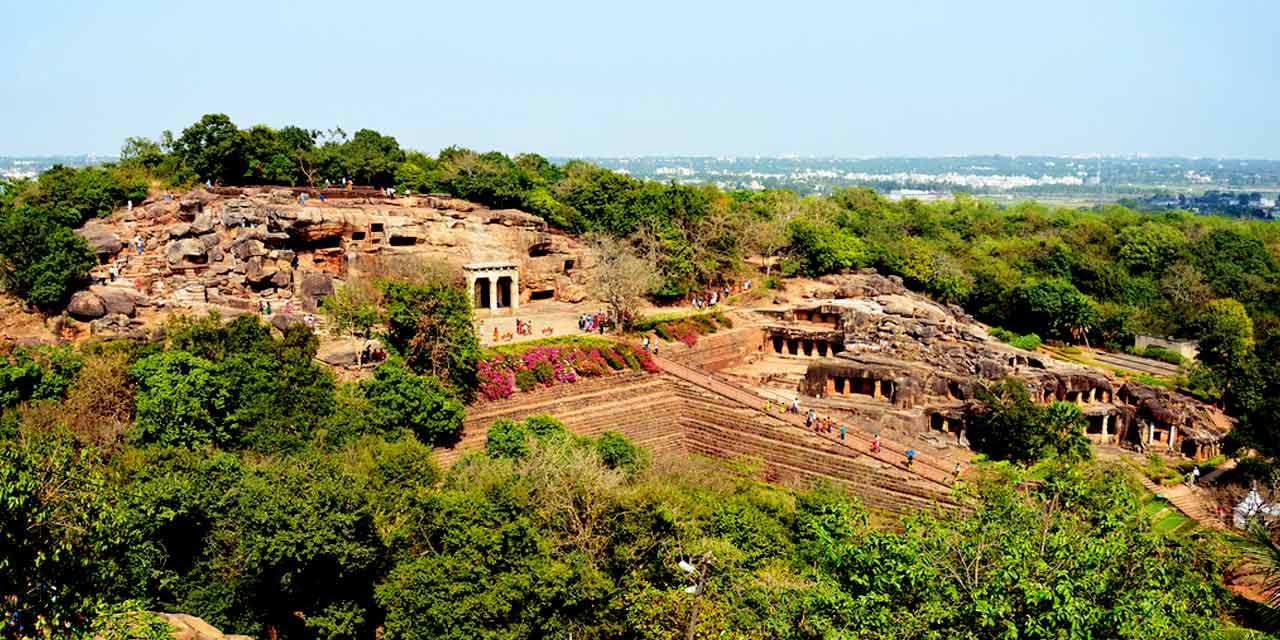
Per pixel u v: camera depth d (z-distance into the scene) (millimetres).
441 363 83062
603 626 50438
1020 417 88625
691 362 108250
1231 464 95125
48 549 36312
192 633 43531
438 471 63875
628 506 54844
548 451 64312
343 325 82750
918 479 79625
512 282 111500
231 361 72625
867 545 37312
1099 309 143500
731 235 132500
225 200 105688
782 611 41781
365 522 50125
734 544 56500
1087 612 31734
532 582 48125
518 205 124688
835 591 36281
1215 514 82000
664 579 52562
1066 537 35781
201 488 52000
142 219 101000
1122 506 41375
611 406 91250
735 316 121062
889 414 96500
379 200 115438
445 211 115938
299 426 71938
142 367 69750
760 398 95625
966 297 147500
